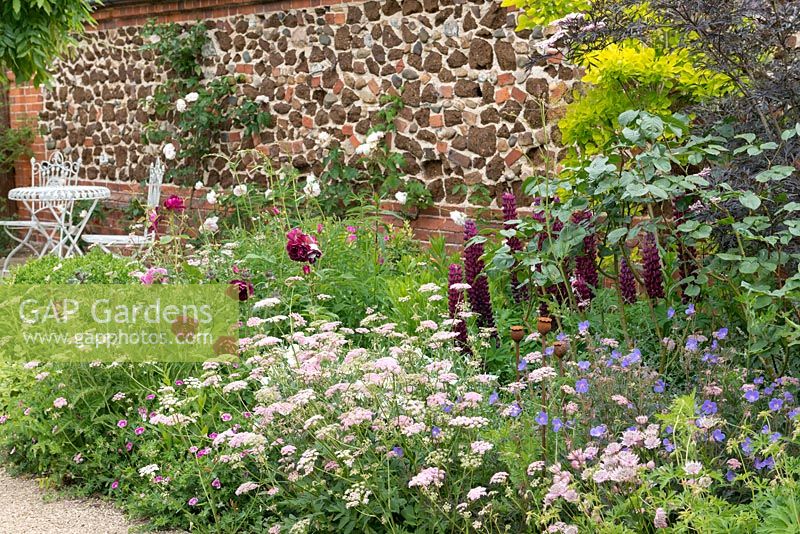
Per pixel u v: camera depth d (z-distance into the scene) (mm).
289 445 3379
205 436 3930
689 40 4590
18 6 7695
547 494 2910
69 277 5719
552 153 7344
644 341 4355
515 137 7594
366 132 8664
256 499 3705
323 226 6496
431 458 3160
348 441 3465
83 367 4426
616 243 4590
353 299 5691
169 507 3811
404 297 5215
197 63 10109
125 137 11000
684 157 4750
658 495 2812
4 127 12289
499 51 7625
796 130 3805
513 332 3455
